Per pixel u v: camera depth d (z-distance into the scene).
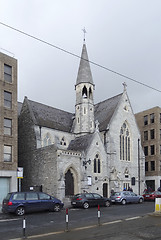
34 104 43.03
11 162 30.64
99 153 38.72
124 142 45.53
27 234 13.73
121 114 45.81
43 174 34.03
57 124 43.34
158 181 53.03
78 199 25.78
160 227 15.24
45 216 20.14
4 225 16.38
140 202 32.72
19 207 20.83
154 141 55.41
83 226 15.79
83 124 43.62
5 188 30.00
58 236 13.16
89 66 46.69
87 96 44.66
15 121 31.98
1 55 31.34
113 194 31.28
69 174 33.81
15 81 32.78
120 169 43.00
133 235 13.20
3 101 30.84
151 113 57.16
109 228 15.07
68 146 42.44
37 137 37.34
